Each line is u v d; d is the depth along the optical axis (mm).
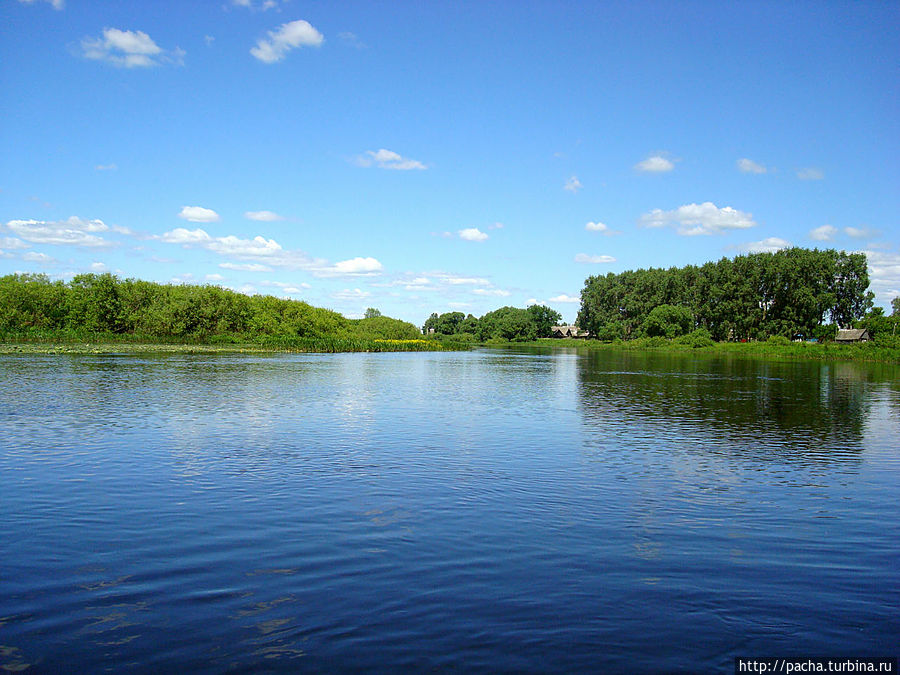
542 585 9602
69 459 17688
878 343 98688
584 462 18422
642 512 13523
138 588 9312
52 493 14281
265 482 15484
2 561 10297
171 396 32688
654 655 7672
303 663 7289
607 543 11547
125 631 7992
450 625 8273
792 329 127062
